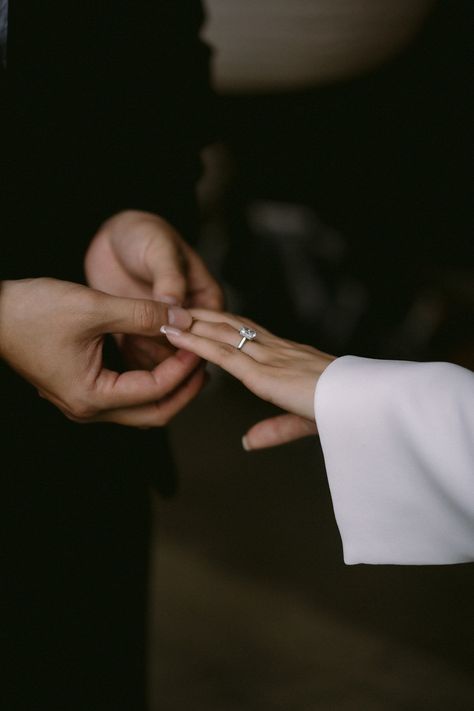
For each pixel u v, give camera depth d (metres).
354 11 2.01
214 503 2.65
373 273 3.60
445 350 3.45
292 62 2.16
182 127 1.33
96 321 1.12
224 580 2.21
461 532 1.04
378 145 3.11
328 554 2.35
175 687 1.80
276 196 3.56
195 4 1.33
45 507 1.21
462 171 3.20
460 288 3.45
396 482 1.05
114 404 1.16
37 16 1.16
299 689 1.79
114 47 1.24
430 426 1.03
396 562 1.07
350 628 2.00
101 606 1.26
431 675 1.83
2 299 1.12
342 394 1.06
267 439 1.22
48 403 1.21
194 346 1.14
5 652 1.18
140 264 1.26
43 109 1.18
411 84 2.60
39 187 1.19
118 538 1.27
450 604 2.10
